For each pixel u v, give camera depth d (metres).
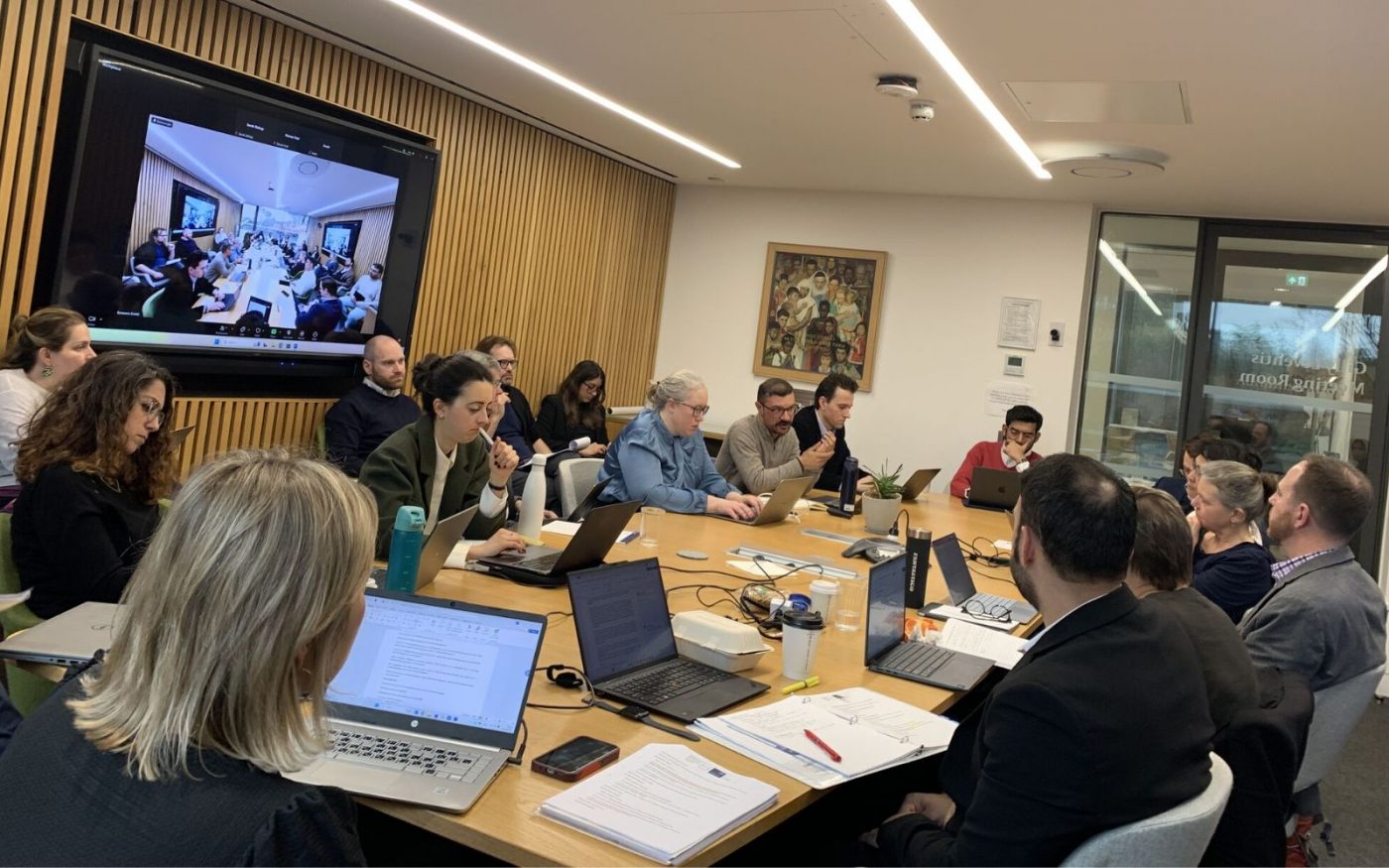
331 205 4.75
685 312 7.61
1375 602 2.64
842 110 4.73
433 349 5.63
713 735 1.78
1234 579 3.24
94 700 1.00
